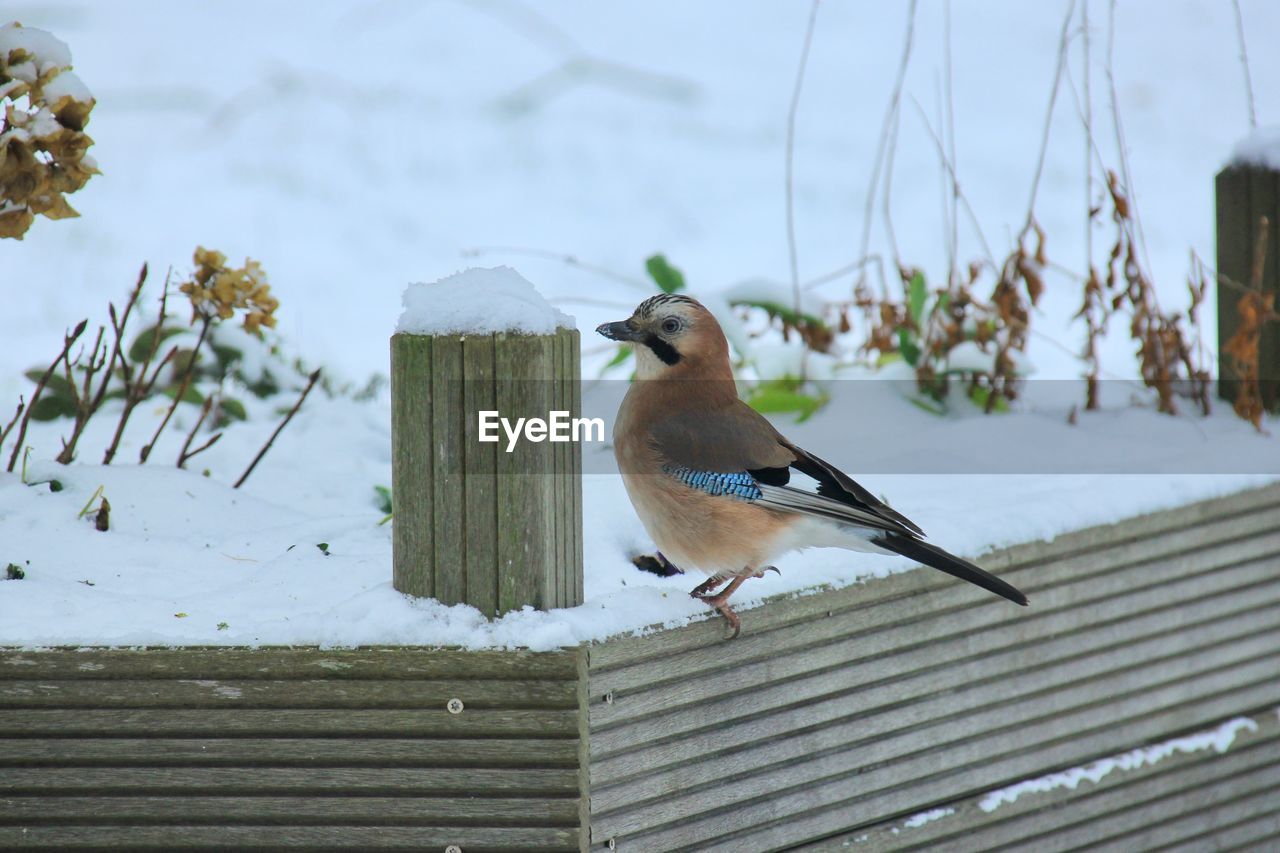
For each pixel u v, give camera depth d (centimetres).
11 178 705
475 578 580
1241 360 938
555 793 573
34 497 736
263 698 575
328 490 889
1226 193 975
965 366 982
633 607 604
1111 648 773
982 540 718
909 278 1071
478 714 571
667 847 618
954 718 720
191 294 834
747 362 1001
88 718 580
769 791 655
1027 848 746
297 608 609
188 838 585
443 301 581
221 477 897
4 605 600
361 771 577
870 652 688
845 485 681
